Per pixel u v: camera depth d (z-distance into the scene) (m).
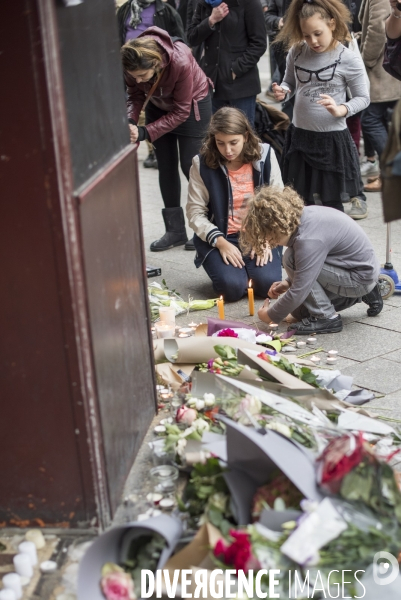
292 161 5.20
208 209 4.73
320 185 5.14
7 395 2.32
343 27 4.80
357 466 2.16
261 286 4.64
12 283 2.20
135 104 5.08
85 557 2.13
